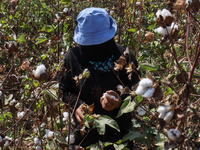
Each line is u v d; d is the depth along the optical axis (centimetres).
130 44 298
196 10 99
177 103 97
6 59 382
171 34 91
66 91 178
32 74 116
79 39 156
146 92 93
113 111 170
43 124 196
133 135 156
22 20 474
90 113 136
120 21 307
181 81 99
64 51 249
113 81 164
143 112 149
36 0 492
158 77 230
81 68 166
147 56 292
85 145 178
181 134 91
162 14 89
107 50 158
